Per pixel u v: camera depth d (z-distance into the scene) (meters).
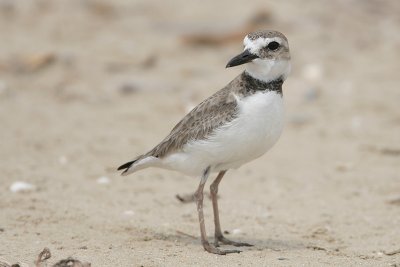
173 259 9.77
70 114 18.23
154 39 23.61
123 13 25.95
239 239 11.06
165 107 18.86
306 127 17.86
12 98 19.08
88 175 14.28
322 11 25.72
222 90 10.27
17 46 22.47
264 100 9.80
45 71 21.00
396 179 14.47
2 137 16.30
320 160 15.73
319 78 20.64
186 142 10.05
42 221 11.43
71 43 23.05
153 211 12.36
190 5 26.52
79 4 26.61
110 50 22.53
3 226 11.08
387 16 25.62
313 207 12.88
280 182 14.37
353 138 17.08
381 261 10.02
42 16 25.34
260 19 24.28
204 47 23.14
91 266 9.33
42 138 16.42
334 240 11.15
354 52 22.77
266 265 9.59
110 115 18.30
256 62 9.84
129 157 15.51
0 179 13.66
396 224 11.98
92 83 20.31
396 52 22.80
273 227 11.77
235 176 14.71
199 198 10.25
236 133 9.79
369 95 19.59
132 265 9.43
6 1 26.27
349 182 14.34
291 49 22.66
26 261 9.46
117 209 12.34
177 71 21.22
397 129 17.56
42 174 14.12
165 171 14.80
